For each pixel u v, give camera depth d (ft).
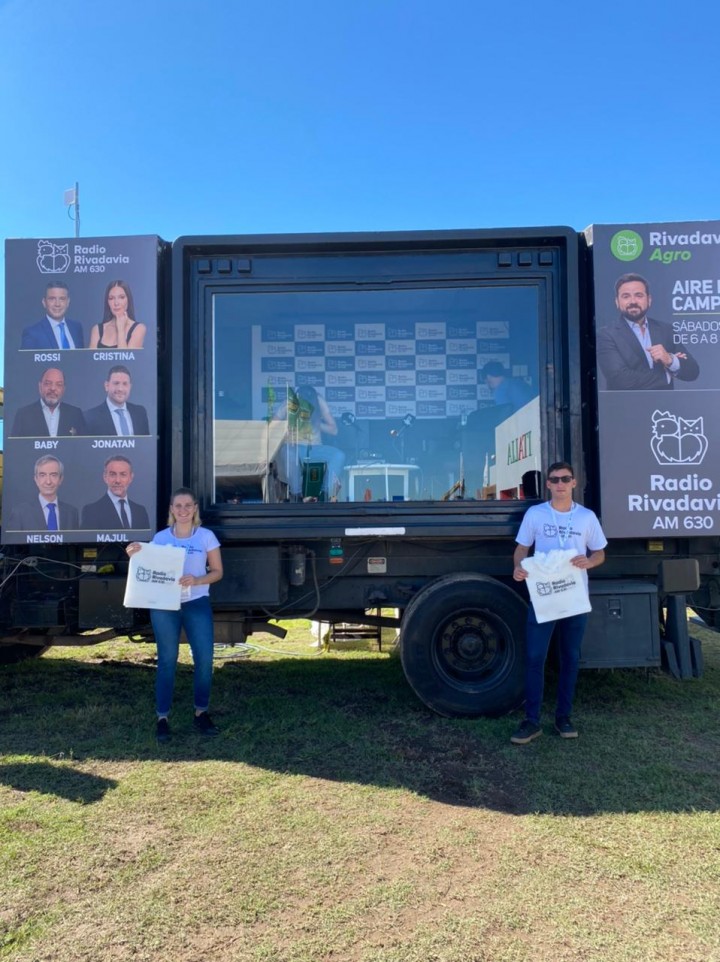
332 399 16.57
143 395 16.11
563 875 9.63
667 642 16.81
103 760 13.74
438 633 15.88
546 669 18.95
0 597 17.17
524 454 16.22
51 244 16.29
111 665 22.00
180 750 14.23
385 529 15.93
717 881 9.48
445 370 16.56
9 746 14.53
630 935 8.33
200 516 16.08
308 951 8.05
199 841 10.55
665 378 15.79
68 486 16.10
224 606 16.30
